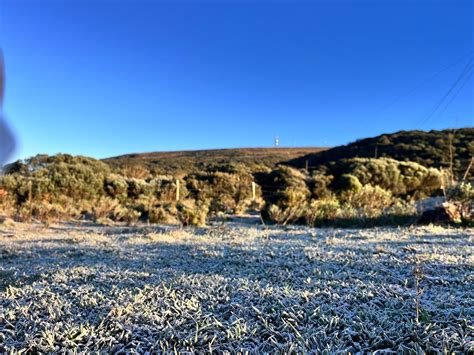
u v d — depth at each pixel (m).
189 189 15.88
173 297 2.57
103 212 10.39
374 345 1.87
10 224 8.42
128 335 2.05
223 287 2.79
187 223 8.60
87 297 2.63
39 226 8.42
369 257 3.72
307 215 8.55
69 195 13.11
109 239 5.92
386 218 8.16
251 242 5.16
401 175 15.92
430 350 1.78
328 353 1.78
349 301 2.43
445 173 16.16
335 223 8.28
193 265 3.67
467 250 3.99
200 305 2.43
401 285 2.76
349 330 2.00
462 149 22.95
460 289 2.61
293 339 1.96
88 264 3.81
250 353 1.84
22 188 11.90
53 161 14.88
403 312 2.22
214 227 7.80
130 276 3.23
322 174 16.38
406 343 1.88
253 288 2.75
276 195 10.90
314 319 2.18
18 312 2.40
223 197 14.45
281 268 3.41
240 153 40.91
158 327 2.12
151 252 4.45
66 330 2.08
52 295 2.71
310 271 3.25
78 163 14.95
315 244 4.80
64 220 9.71
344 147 31.97
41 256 4.41
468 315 2.11
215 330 2.07
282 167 17.33
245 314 2.27
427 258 3.52
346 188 13.94
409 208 8.64
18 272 3.55
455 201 8.60
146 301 2.54
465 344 1.77
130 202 13.23
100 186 14.09
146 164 28.77
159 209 9.53
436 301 2.36
